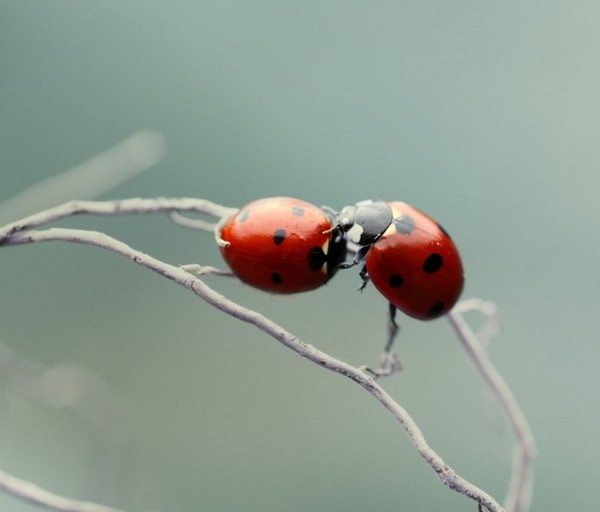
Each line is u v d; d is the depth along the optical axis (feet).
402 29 0.72
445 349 0.65
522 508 0.46
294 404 0.65
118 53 0.70
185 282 0.42
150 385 0.65
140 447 0.62
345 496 0.60
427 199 0.69
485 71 0.71
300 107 0.71
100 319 0.67
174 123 0.70
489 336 0.47
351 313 0.68
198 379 0.65
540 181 0.69
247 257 0.44
